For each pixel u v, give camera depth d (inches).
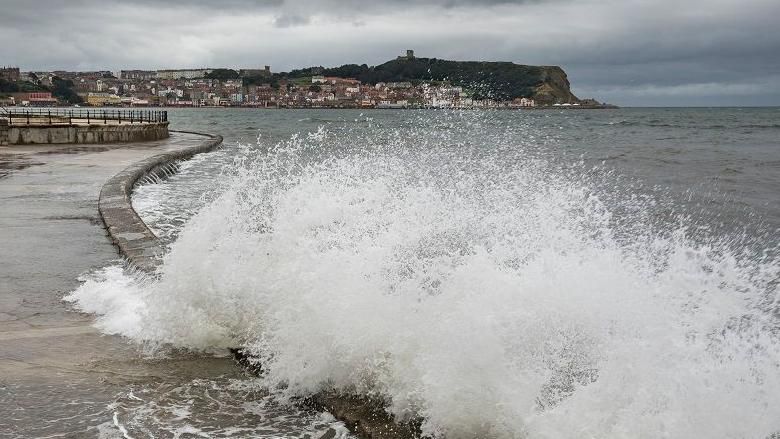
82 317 189.0
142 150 914.1
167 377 148.6
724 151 1180.5
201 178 653.3
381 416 129.3
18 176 554.9
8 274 235.5
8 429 120.3
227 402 136.8
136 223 328.2
